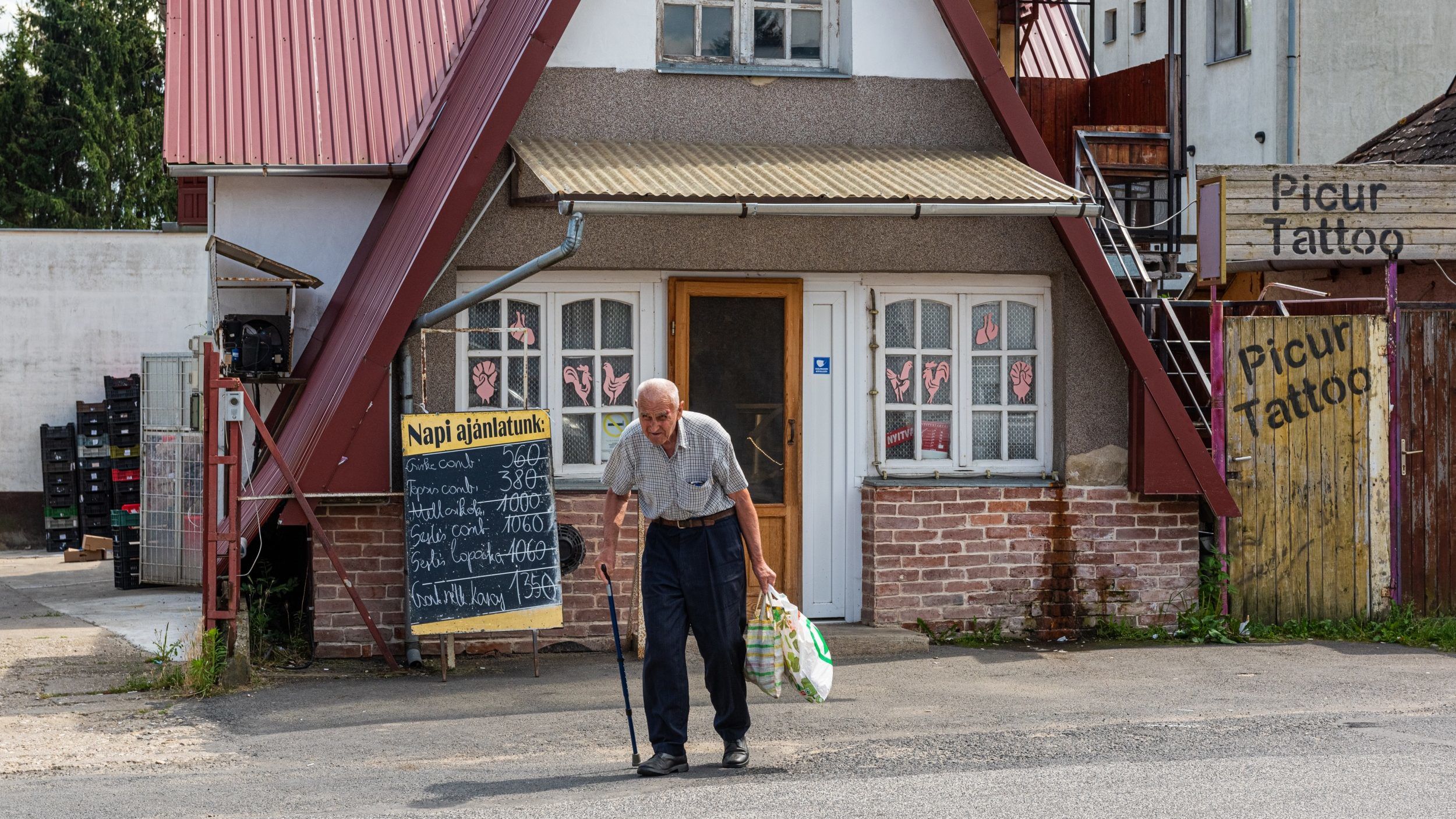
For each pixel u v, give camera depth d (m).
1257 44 20.86
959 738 7.13
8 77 37.34
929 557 10.09
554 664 9.35
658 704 6.51
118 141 37.97
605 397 9.95
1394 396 10.65
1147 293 10.86
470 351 9.76
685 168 9.17
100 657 9.95
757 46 10.41
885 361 10.32
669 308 9.97
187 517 14.75
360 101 11.88
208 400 8.62
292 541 10.03
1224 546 10.45
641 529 9.60
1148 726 7.37
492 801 5.93
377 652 9.43
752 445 10.16
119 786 6.34
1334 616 10.59
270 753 7.06
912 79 10.39
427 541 8.86
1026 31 13.57
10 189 37.44
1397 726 7.31
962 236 10.16
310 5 12.62
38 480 20.31
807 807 5.66
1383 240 10.69
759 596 10.21
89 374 20.36
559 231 9.69
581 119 9.89
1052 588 10.27
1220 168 10.51
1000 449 10.48
